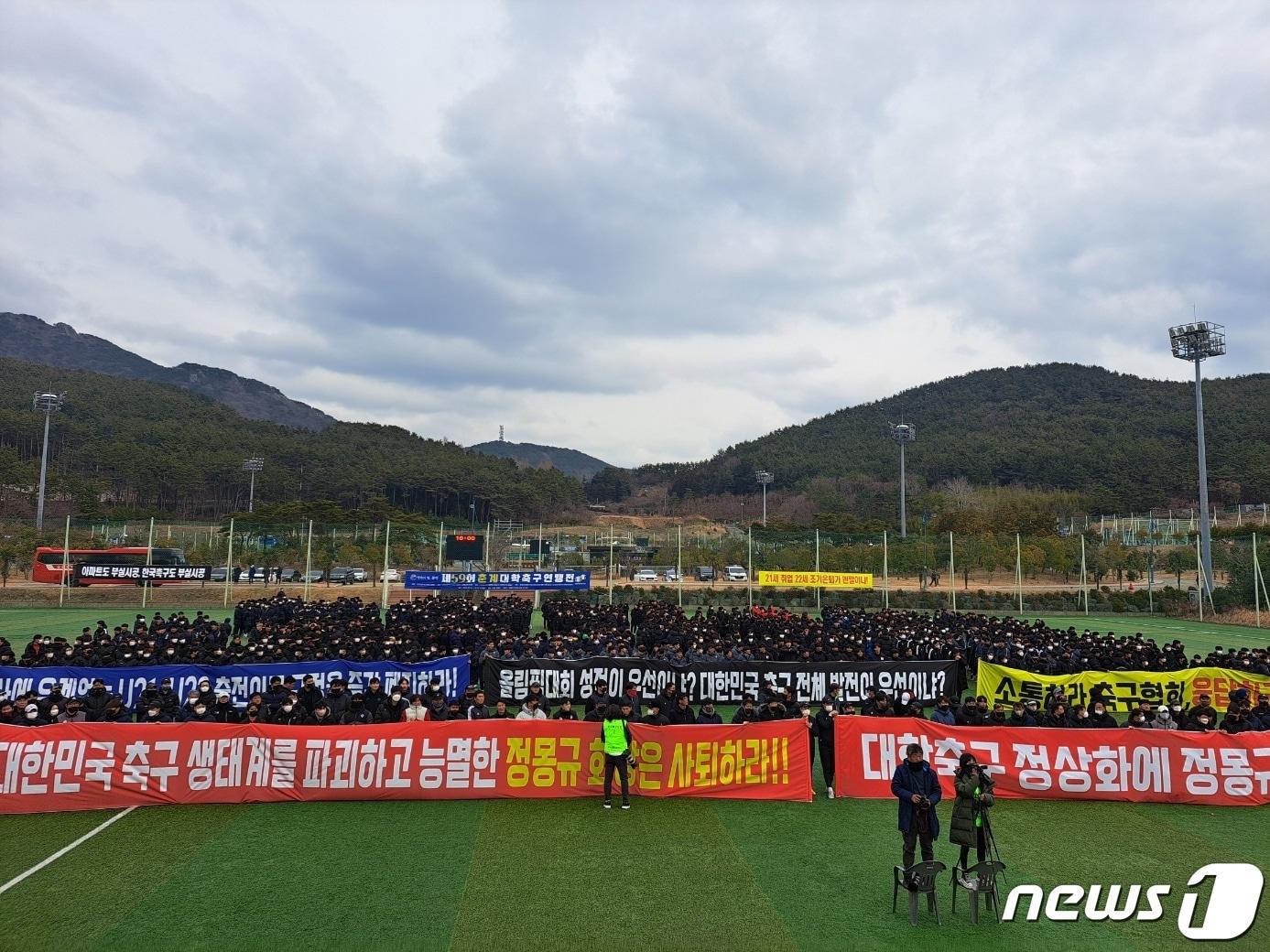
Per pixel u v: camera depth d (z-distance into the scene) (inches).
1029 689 805.2
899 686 826.2
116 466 4940.9
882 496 5964.6
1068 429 7751.0
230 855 434.0
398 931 348.5
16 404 6127.0
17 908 369.4
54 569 2162.9
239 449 6107.3
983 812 391.2
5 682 715.4
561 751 546.3
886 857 446.3
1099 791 546.9
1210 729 598.2
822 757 567.2
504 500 5890.8
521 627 1225.4
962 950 340.5
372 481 5816.9
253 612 1280.8
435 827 482.0
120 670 731.4
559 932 349.4
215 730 525.3
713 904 381.1
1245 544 2369.6
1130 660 936.9
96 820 486.9
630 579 2460.6
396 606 1286.9
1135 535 3161.9
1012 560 2404.0
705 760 551.2
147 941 338.6
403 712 587.2
